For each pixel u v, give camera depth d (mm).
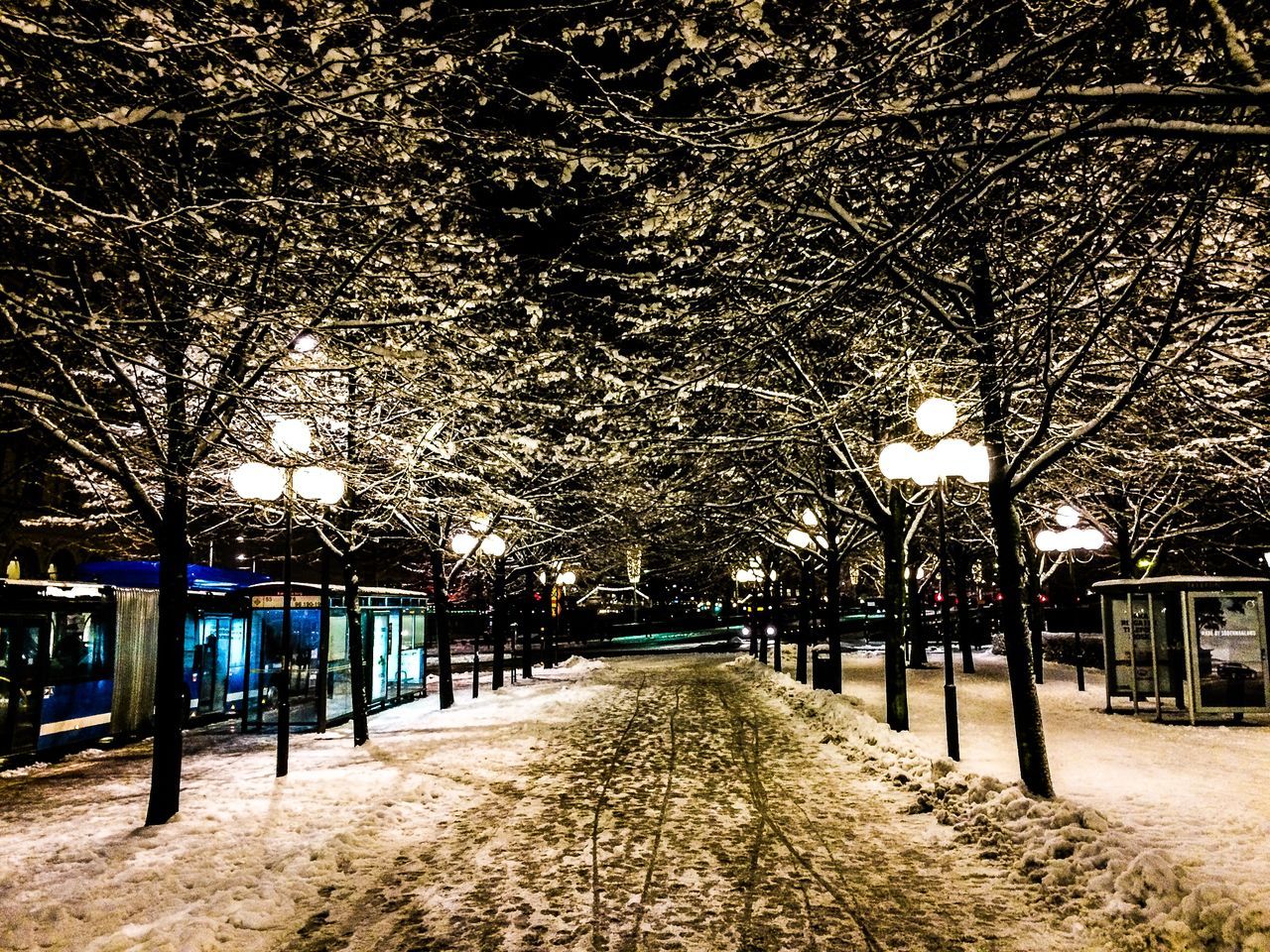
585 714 17594
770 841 7684
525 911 6023
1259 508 17828
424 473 13102
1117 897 5656
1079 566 43344
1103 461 13195
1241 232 6883
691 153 5316
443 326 9422
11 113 6016
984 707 16234
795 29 5387
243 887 6422
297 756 12750
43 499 28453
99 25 5375
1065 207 7211
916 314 10000
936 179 7645
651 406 11305
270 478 10055
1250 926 4926
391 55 5242
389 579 51656
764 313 6258
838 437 11883
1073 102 4137
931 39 4723
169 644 8734
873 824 8141
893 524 13086
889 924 5625
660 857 7285
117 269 8156
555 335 11133
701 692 21656
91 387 10055
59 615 13859
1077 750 11352
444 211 8906
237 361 8328
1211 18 3945
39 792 10734
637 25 5223
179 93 5969
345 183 8484
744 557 30844
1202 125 3969
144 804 9562
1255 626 14320
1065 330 8586
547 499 22656
